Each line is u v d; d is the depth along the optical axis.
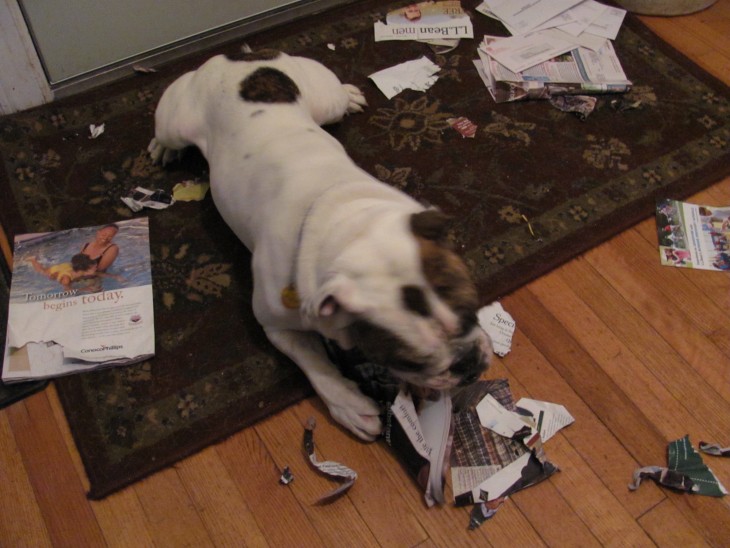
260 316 1.63
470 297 1.23
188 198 2.09
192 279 1.93
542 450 1.67
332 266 1.24
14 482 1.65
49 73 2.28
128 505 1.62
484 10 2.62
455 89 2.38
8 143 2.21
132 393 1.75
